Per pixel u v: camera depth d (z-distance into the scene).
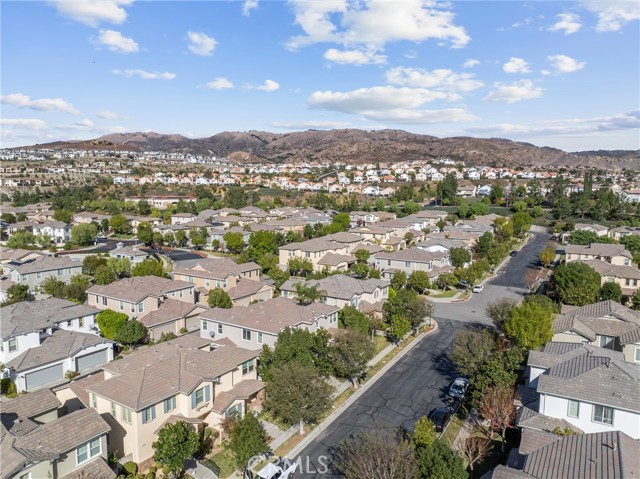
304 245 90.62
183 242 119.25
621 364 33.31
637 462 23.92
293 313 49.03
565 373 33.19
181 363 36.19
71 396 36.78
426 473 25.42
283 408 34.41
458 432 35.75
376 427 36.28
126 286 59.97
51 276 70.44
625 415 29.28
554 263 96.31
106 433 28.98
